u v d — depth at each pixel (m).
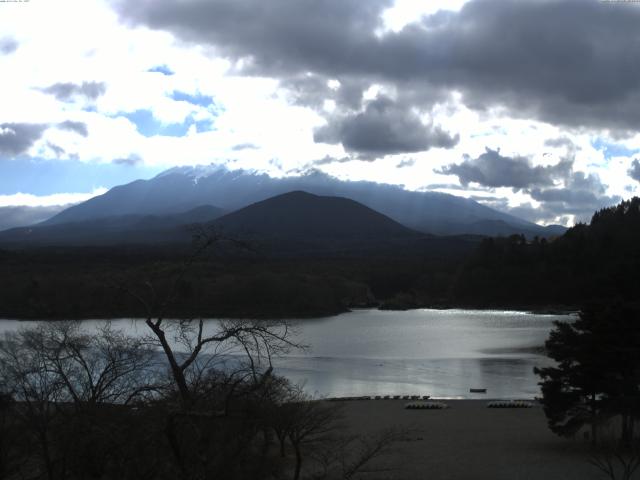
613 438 41.41
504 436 46.31
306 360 99.25
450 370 90.00
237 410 16.95
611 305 39.75
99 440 18.38
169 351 16.88
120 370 27.97
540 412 57.91
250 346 18.66
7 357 33.00
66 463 19.48
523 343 122.88
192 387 18.27
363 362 97.44
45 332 37.03
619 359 38.59
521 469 35.91
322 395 66.38
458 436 46.59
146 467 17.41
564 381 40.12
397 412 58.44
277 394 31.03
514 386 77.00
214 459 17.09
